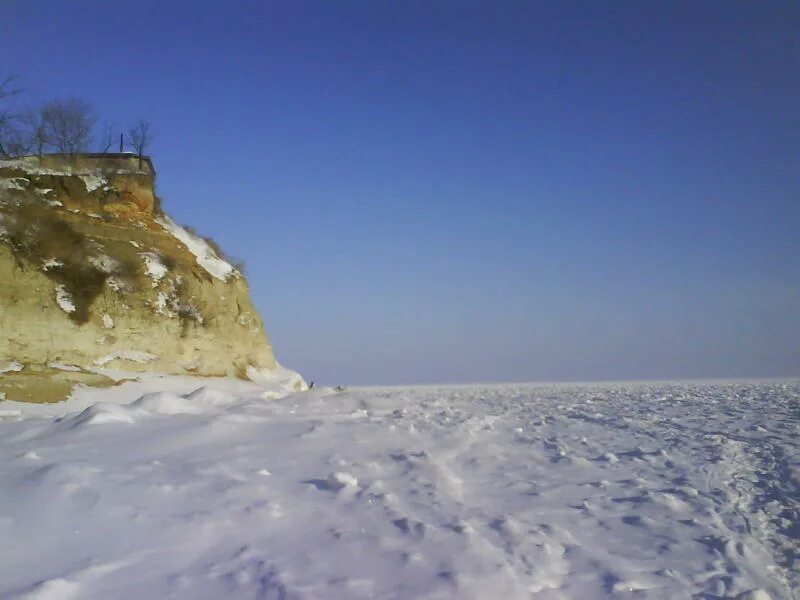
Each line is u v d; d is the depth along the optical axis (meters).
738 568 7.16
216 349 22.41
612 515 8.87
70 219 19.80
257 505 7.51
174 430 11.86
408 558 6.10
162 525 6.64
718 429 17.19
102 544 6.07
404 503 8.25
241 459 10.17
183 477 8.57
